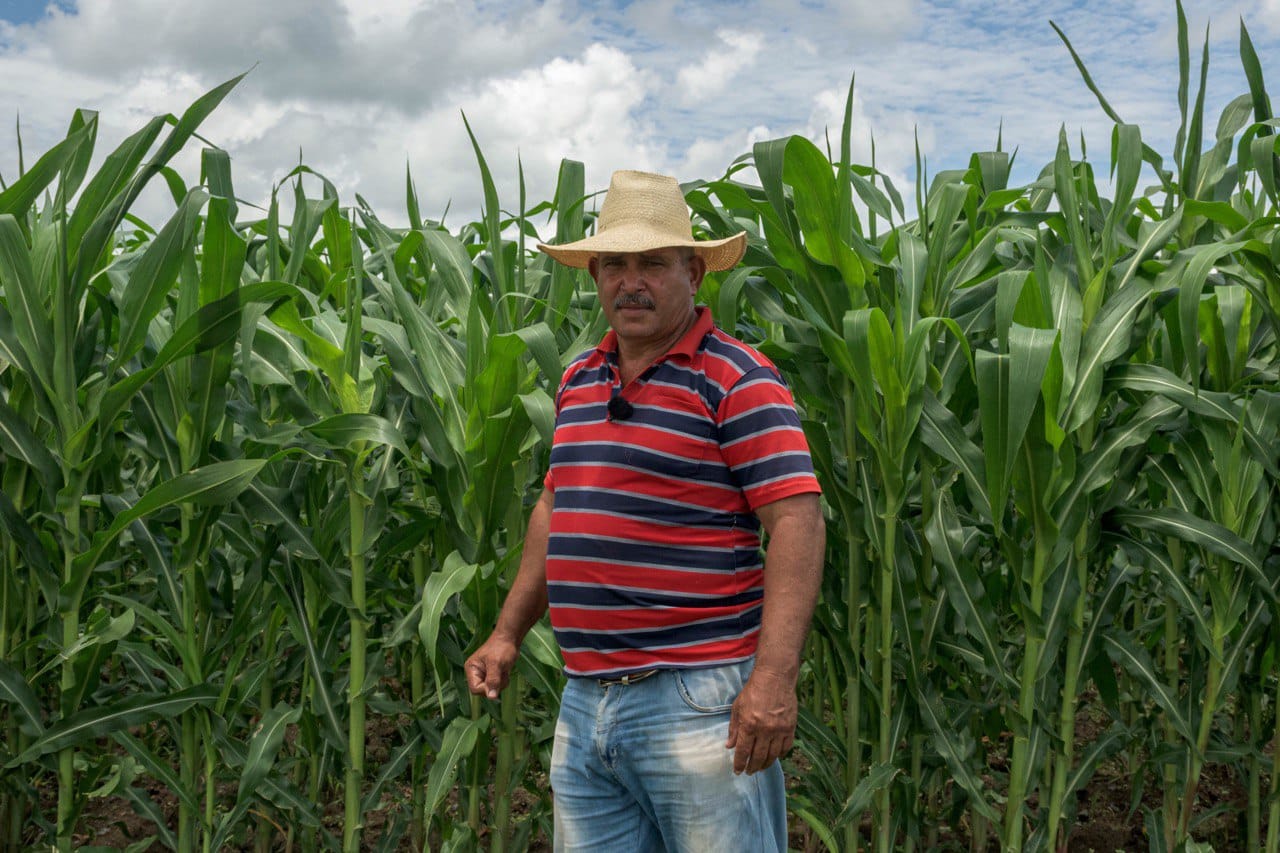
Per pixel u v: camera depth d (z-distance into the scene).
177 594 2.58
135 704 2.44
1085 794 3.80
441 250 3.03
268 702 3.01
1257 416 2.65
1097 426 2.79
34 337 2.27
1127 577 2.85
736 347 1.87
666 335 1.89
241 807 2.51
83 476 2.34
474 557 2.55
